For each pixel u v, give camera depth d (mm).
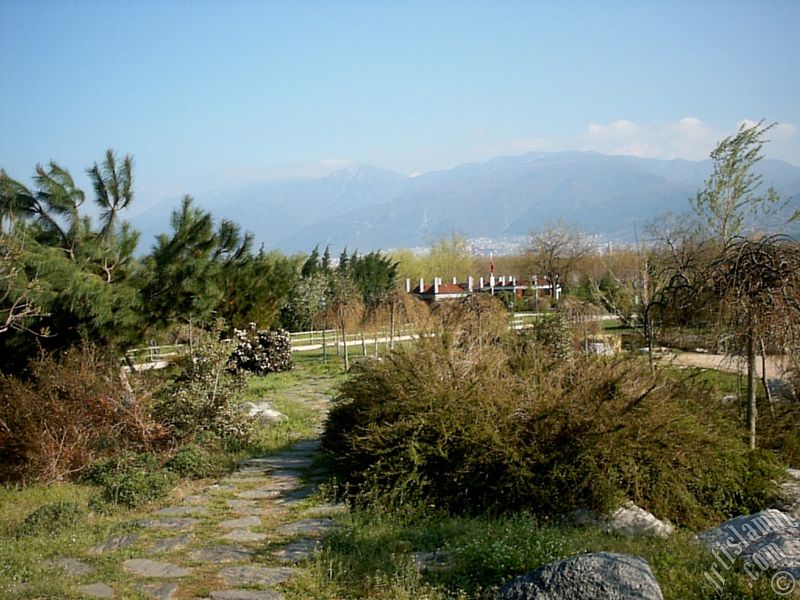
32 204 14461
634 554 6242
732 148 15039
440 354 9797
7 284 11516
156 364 16672
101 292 13109
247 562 6598
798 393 11852
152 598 5727
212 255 18812
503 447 8164
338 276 38344
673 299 10375
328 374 24203
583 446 7953
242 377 13383
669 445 8148
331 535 7199
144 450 11312
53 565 6613
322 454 11242
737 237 9922
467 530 7211
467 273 68438
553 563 5289
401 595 5535
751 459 8773
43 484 10195
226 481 10133
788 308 8859
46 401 10969
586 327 18406
